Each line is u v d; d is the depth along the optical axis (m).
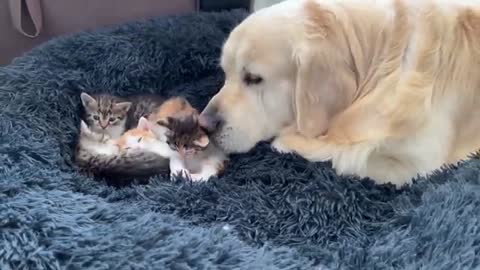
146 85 1.74
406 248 1.09
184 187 1.29
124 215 1.14
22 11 1.83
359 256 1.11
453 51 1.31
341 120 1.35
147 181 1.36
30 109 1.46
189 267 0.99
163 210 1.24
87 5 1.88
